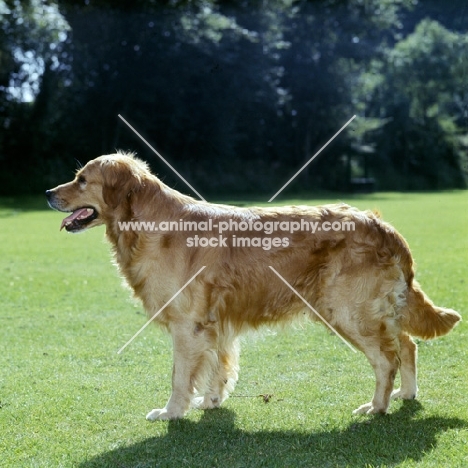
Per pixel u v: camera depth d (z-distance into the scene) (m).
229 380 5.71
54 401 5.68
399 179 57.66
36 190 42.41
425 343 7.31
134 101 44.28
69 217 5.71
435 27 58.12
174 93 43.97
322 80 51.91
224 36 44.31
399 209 29.70
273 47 49.28
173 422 5.22
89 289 10.70
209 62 43.81
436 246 15.83
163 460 4.48
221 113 45.94
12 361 6.86
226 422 5.24
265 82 47.59
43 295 10.23
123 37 42.25
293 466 4.35
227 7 47.03
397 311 5.25
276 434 4.95
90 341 7.66
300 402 5.64
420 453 4.49
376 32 53.56
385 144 58.34
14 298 10.01
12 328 8.23
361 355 6.98
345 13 51.12
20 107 43.59
